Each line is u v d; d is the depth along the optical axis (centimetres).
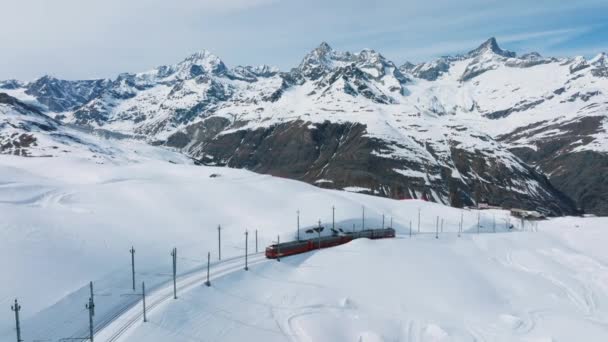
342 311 8625
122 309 7550
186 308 7750
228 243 11894
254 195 16388
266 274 9969
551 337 8312
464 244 13638
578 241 16375
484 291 10038
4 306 6850
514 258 12850
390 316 8662
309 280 9888
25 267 8019
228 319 7806
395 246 12138
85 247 9588
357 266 10669
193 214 13788
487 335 8250
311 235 13062
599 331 8531
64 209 12412
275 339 7462
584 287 10862
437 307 9175
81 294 7762
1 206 10775
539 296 10194
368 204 18612
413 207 19788
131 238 10869
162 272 9394
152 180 17600
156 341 6700
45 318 6862
